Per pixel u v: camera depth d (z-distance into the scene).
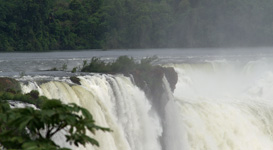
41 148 24.84
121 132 62.72
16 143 25.91
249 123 90.56
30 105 50.25
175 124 82.31
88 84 65.75
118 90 71.00
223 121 88.12
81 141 26.50
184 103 90.19
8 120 26.03
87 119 26.30
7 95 50.50
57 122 26.16
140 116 73.44
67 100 59.62
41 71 92.00
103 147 57.56
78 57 178.62
